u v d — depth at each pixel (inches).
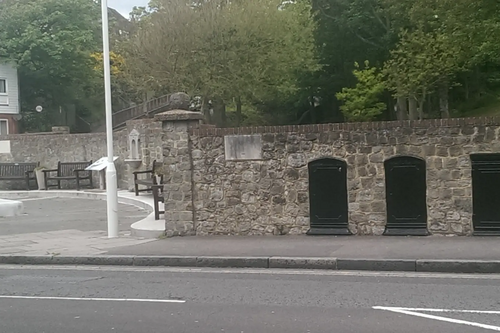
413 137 453.7
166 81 1217.4
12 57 1611.7
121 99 1998.0
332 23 1578.5
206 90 1211.2
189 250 434.0
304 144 480.1
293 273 370.0
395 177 458.6
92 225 593.6
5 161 1048.8
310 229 479.2
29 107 1771.7
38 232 550.6
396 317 254.5
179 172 506.9
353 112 1170.0
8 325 254.7
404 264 367.2
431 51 967.0
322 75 1635.1
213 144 501.4
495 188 438.3
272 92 1330.0
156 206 572.7
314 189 477.7
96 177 976.3
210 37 1184.8
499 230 438.3
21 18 1641.2
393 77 1091.3
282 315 262.7
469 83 1347.2
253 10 1206.3
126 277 370.0
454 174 446.0
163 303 291.7
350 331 234.8
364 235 465.7
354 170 467.8
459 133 444.1
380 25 1469.0
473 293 299.9
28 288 338.3
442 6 588.4
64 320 261.7
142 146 849.5
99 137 983.0
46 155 1031.6
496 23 563.5
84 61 1737.2
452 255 376.2
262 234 491.2
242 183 496.1
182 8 1192.2
